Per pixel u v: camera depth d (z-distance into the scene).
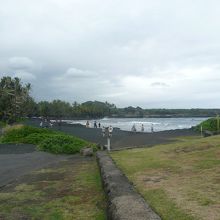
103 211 9.32
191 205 8.36
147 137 40.69
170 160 15.93
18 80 85.31
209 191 9.52
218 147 17.91
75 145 25.52
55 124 92.50
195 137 38.12
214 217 7.38
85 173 15.73
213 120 47.03
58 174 15.95
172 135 43.16
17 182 14.44
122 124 134.38
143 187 10.68
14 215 9.39
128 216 7.09
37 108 162.62
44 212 9.60
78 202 10.45
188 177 11.68
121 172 12.87
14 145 29.73
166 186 10.57
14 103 81.69
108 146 25.09
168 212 7.99
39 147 26.75
